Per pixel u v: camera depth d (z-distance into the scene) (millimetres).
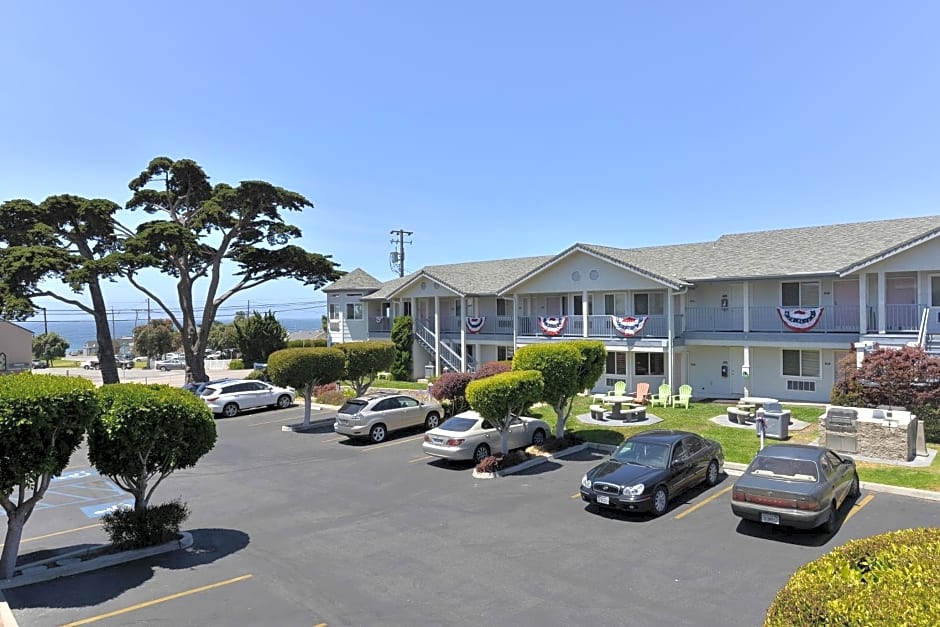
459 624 8109
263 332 55219
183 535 11656
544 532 11742
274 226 40750
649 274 26359
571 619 8180
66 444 9859
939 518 11883
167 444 11203
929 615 3738
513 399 16906
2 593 9289
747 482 11508
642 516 12609
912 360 18078
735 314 26984
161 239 34812
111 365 39000
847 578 4566
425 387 34500
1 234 35125
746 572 9609
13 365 52406
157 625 8227
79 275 31422
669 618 8141
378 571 9992
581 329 29547
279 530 12266
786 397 25938
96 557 10555
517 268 38438
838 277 23656
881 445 16016
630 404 23797
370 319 43500
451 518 12773
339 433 21781
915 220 25938
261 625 8180
